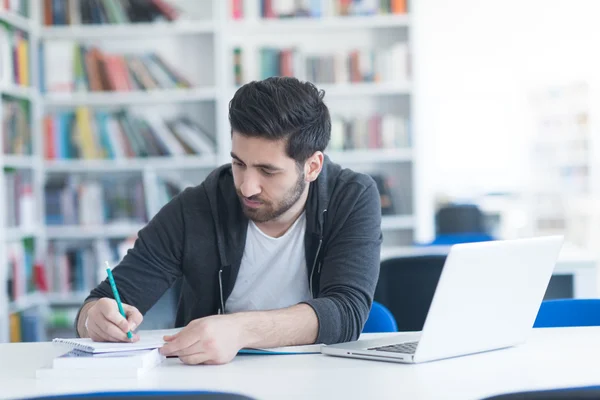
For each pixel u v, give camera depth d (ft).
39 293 14.73
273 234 6.25
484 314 4.87
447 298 4.59
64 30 15.17
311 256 6.22
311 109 5.48
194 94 15.20
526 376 4.30
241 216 6.22
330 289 5.77
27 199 14.24
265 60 15.48
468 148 27.22
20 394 4.09
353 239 6.01
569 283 10.78
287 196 5.54
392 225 15.56
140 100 15.24
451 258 4.51
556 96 26.35
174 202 6.35
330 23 15.47
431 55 25.93
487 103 27.07
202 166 15.31
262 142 5.34
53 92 15.03
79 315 5.68
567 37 25.22
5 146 13.42
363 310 5.65
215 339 4.72
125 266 6.14
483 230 19.21
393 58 15.49
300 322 5.18
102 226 15.05
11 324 13.37
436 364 4.65
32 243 14.79
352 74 15.53
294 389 4.06
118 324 4.93
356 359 4.87
